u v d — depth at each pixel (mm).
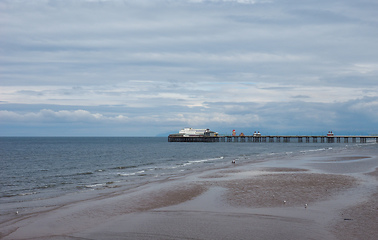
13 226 15602
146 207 19125
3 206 20422
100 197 22344
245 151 90500
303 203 19250
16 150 101375
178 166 47750
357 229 14125
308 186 24938
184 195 22266
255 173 33562
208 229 14688
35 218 16953
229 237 13578
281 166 40875
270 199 20484
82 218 16875
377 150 78625
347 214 16547
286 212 17281
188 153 84375
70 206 19562
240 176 31234
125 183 29781
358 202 19172
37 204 20922
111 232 14547
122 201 20641
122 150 101562
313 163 44719
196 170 39656
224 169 38500
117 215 17406
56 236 14133
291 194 21906
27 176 38375
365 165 41156
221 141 183375
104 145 146375
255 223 15453
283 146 122875
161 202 20328
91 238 13852
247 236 13688
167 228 14953
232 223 15531
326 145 128750
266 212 17391
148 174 37500
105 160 63062
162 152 89750
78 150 102000
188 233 14203
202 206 19109
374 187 24219
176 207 18984
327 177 29703
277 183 26484
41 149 108062
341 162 45781
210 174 33531
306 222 15391
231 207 18719
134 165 51656
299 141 172250
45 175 39156
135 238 13727
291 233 13906
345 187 24328
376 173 32531
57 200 22156
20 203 21375
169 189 24406
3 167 49688
